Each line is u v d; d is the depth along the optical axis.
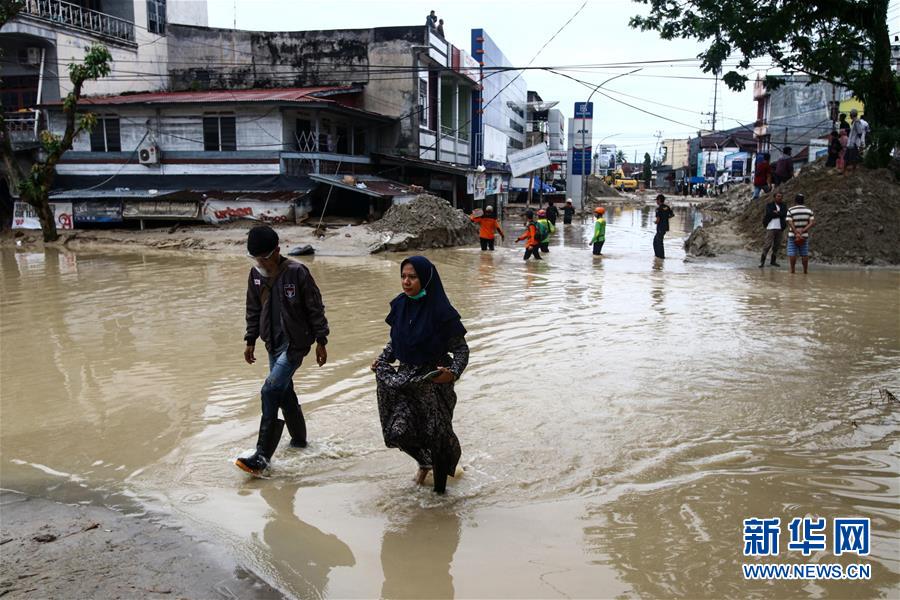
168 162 27.39
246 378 7.50
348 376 7.54
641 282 14.56
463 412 6.30
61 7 28.08
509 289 13.57
